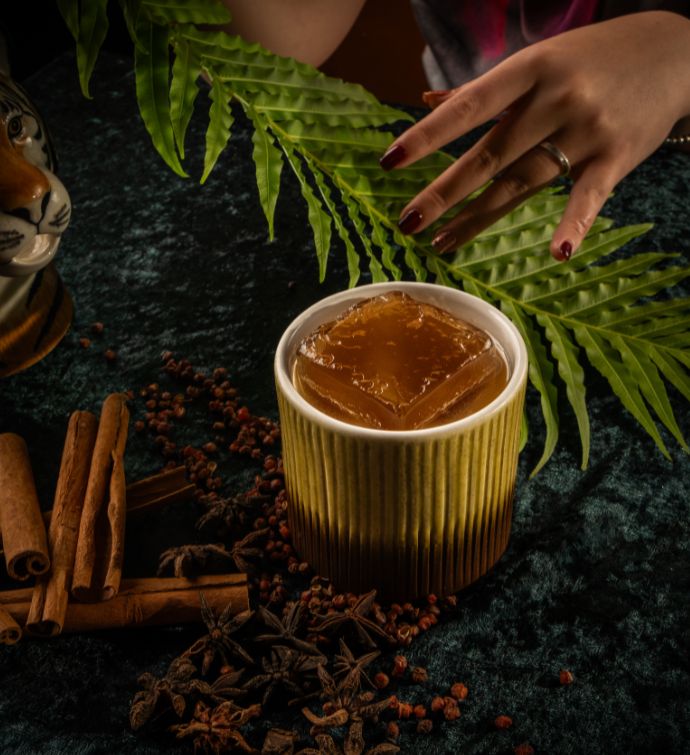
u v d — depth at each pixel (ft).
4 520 1.49
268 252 2.05
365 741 1.32
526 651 1.40
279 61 1.47
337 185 1.56
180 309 1.93
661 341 1.56
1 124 1.47
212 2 1.42
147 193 2.20
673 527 1.55
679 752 1.29
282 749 1.29
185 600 1.44
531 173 1.61
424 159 1.59
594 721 1.32
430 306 1.45
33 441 1.70
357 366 1.36
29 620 1.39
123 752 1.31
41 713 1.35
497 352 1.41
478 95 1.55
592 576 1.49
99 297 1.96
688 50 1.73
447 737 1.32
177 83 1.42
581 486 1.61
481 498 1.39
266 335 1.88
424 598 1.47
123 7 1.41
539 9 2.50
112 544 1.47
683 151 2.31
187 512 1.59
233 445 1.68
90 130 2.38
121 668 1.40
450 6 2.62
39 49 3.86
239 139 2.34
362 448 1.30
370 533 1.39
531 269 1.59
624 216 2.07
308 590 1.49
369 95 1.51
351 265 1.50
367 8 3.62
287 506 1.51
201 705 1.34
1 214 1.45
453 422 1.32
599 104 1.62
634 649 1.40
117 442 1.62
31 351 1.80
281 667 1.37
